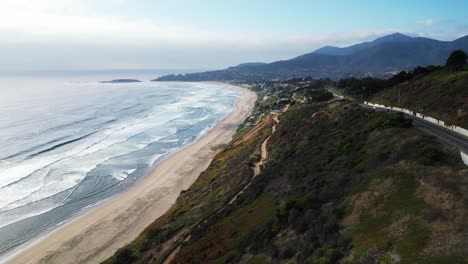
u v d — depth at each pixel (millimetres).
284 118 74188
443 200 15203
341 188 21453
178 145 90688
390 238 14516
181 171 68188
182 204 47469
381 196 17922
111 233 43312
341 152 29203
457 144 25172
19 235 43656
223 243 24891
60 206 52344
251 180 42438
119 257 32594
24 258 38438
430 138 25469
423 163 19703
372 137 29219
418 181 17797
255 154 54062
